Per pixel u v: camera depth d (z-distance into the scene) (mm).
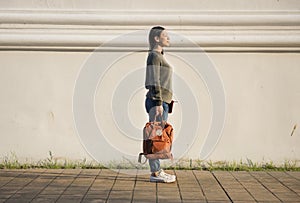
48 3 7949
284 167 7938
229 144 7988
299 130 7953
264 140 7969
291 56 7926
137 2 7961
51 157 8008
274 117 7969
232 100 7957
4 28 7906
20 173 7555
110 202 5953
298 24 7887
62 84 7973
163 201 6004
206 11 7918
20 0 7961
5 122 7980
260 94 7961
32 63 7957
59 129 7996
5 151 8008
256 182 7035
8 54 7938
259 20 7863
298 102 7949
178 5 7949
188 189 6602
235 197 6203
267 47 7895
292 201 6035
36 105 7977
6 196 6207
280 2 7922
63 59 7961
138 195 6277
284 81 7945
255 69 7949
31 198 6117
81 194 6316
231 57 7945
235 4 7938
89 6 7965
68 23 7914
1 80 7949
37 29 7906
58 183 6918
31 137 7992
